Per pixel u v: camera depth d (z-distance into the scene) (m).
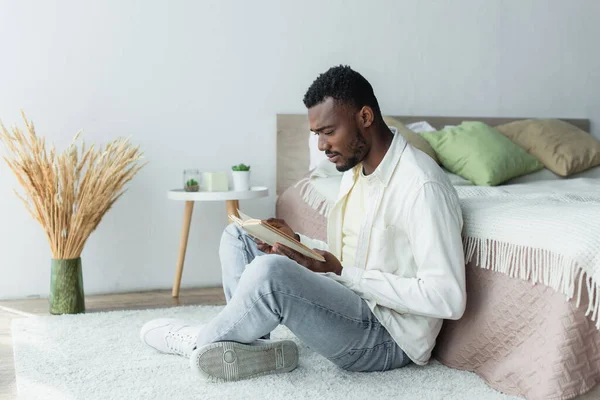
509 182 3.20
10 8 3.00
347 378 1.75
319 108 1.71
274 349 1.78
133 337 2.25
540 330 1.57
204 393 1.64
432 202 1.68
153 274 3.28
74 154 2.75
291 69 3.42
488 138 3.21
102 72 3.14
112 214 3.20
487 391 1.65
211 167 3.33
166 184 3.27
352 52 3.52
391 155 1.76
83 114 3.13
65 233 2.71
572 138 3.43
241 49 3.34
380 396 1.61
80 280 2.76
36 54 3.04
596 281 1.44
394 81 3.60
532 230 1.62
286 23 3.40
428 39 3.64
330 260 1.80
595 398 1.52
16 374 1.84
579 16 3.90
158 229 3.27
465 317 1.82
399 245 1.76
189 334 1.94
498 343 1.70
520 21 3.79
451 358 1.85
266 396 1.61
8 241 3.06
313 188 2.91
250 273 1.65
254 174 3.40
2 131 2.81
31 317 2.60
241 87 3.35
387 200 1.76
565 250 1.49
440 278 1.66
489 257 1.75
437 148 3.19
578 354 1.51
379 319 1.72
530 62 3.83
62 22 3.07
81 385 1.73
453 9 3.67
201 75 3.28
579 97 3.93
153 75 3.21
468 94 3.73
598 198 2.31
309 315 1.65
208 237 3.36
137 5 3.17
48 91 3.07
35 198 2.68
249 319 1.67
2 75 3.01
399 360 1.81
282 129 3.39
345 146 1.72
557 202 1.96
